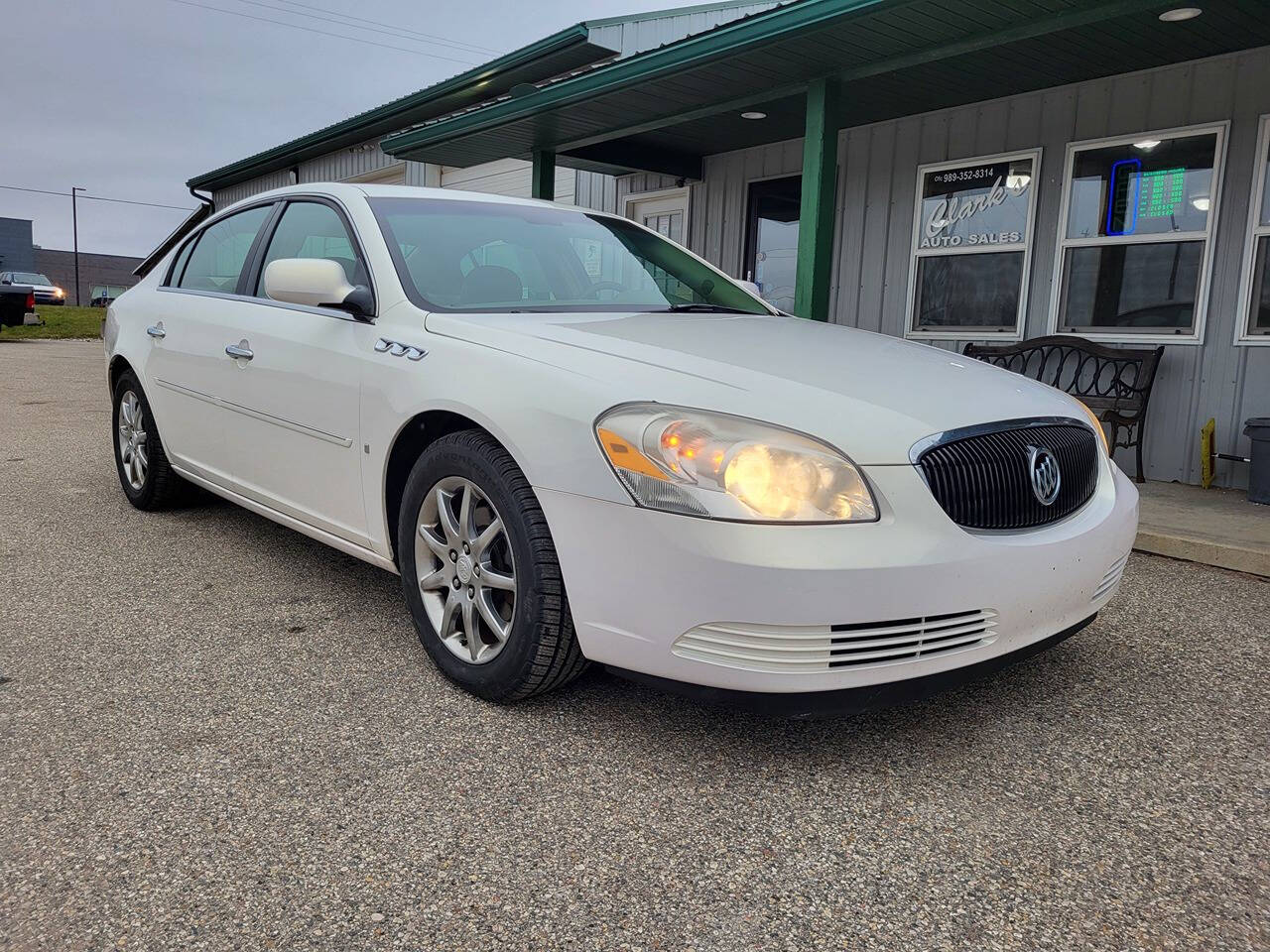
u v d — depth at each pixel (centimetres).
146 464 441
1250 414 566
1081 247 634
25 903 166
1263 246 555
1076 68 593
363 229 308
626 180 969
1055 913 170
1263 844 193
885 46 532
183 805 199
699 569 197
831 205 603
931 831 196
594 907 169
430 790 207
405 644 294
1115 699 265
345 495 293
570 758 223
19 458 604
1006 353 660
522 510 229
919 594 200
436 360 257
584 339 248
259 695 254
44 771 212
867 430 207
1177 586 379
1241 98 554
